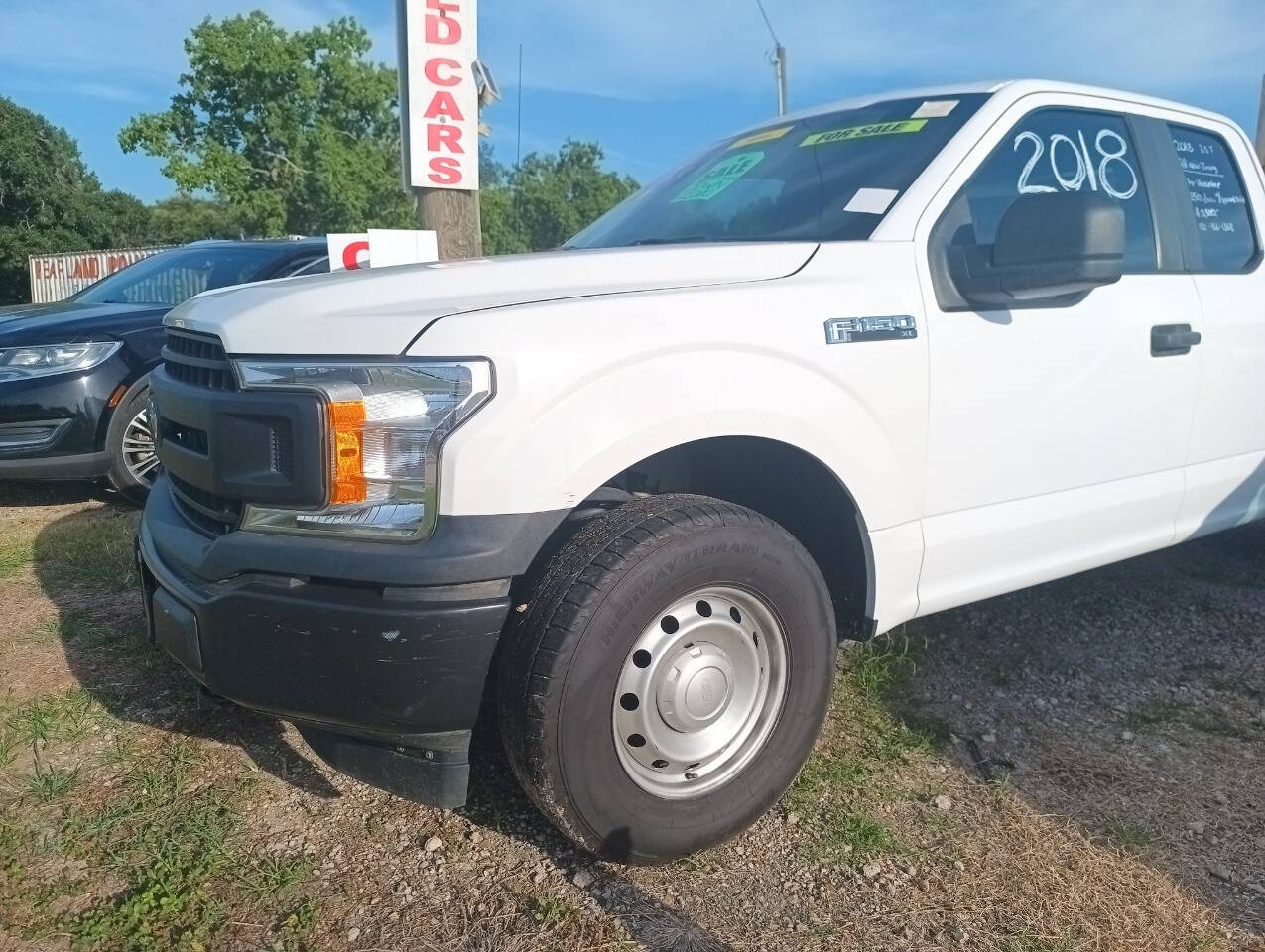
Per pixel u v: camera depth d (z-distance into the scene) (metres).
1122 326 3.19
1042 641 3.79
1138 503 3.35
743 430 2.37
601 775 2.19
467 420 2.04
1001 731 3.12
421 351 2.07
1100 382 3.13
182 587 2.28
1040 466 3.04
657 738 2.30
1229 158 3.90
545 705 2.09
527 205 40.78
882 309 2.64
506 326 2.11
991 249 2.89
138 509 5.60
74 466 5.40
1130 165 3.46
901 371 2.66
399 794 2.24
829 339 2.52
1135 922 2.26
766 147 3.53
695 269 2.54
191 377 2.49
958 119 3.10
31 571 4.47
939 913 2.29
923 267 2.77
